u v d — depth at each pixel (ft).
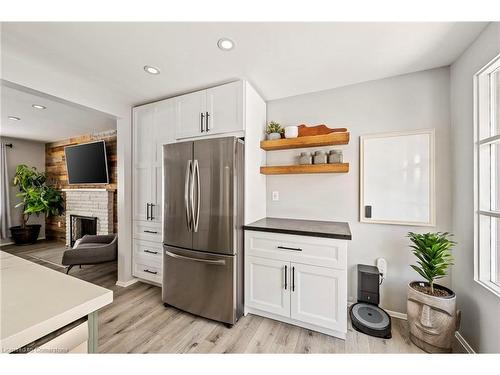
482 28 4.53
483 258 4.83
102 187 14.06
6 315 2.06
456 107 5.65
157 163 8.14
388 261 6.63
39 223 16.92
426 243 5.24
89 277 9.72
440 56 5.56
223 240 6.15
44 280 2.83
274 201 8.16
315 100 7.65
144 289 8.43
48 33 4.67
